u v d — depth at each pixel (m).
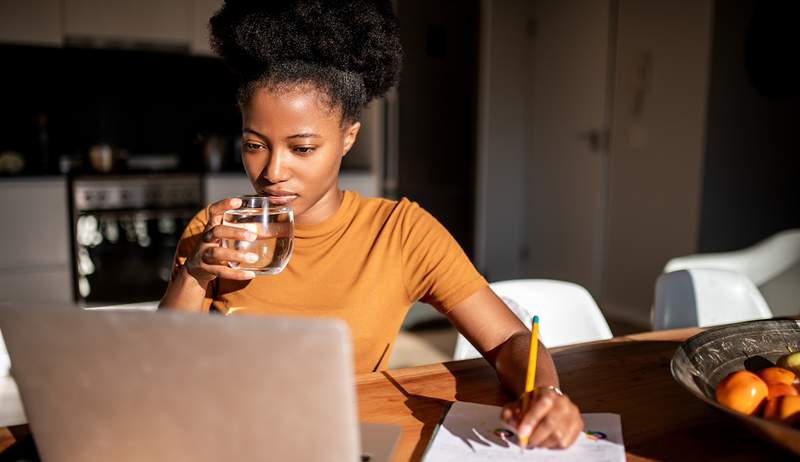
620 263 3.98
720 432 0.81
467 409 0.87
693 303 1.69
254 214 0.84
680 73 3.49
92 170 3.53
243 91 0.94
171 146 3.97
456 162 4.41
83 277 3.31
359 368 1.10
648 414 0.87
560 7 4.33
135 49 3.43
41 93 3.65
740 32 3.38
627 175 3.88
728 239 3.54
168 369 0.53
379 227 1.11
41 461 0.70
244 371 0.51
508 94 4.61
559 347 1.14
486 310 1.04
